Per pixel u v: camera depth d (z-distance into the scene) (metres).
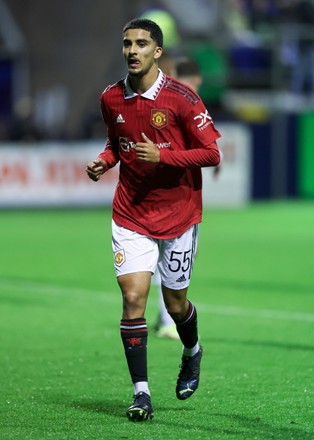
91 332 22.72
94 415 14.66
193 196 14.88
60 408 15.20
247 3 70.94
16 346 21.00
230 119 59.38
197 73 20.92
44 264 35.62
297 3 68.38
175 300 15.15
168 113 14.41
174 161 14.23
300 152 59.22
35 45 72.38
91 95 73.19
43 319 24.59
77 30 73.38
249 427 13.78
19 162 55.53
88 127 61.25
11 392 16.47
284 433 13.38
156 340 21.41
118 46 73.00
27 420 14.34
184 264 14.95
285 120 58.53
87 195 56.56
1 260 36.81
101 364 19.05
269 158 58.50
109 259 37.09
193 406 15.28
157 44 14.35
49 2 72.81
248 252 38.81
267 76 62.72
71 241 42.97
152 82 14.44
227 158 57.16
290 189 59.41
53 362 19.25
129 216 14.70
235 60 62.72
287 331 22.55
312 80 61.84
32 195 55.88
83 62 73.31
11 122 61.97
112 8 73.12
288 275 32.56
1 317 24.86
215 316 24.67
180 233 14.77
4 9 72.19
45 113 71.88
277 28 66.25
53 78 72.81
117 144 15.26
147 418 14.21
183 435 13.30
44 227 48.59
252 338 21.67
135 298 14.44
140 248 14.60
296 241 42.50
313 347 20.58
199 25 73.88
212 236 44.50
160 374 17.94
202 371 18.16
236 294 28.42
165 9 72.88
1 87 71.25
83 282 31.23
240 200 57.78
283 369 18.27
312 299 27.50
